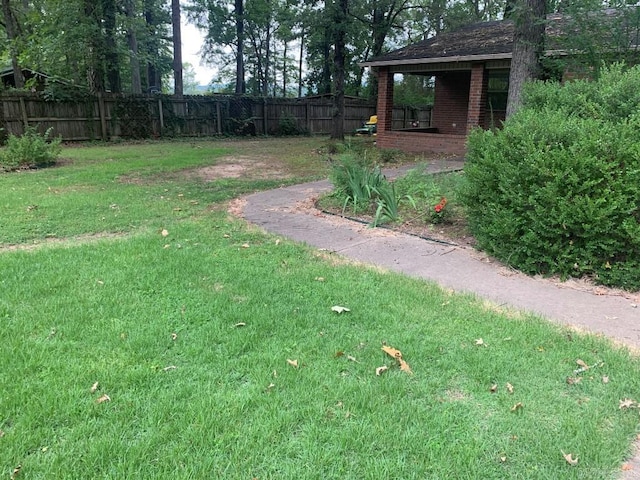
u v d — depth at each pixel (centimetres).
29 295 351
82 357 271
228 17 3325
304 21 1656
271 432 213
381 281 401
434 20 2917
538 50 790
